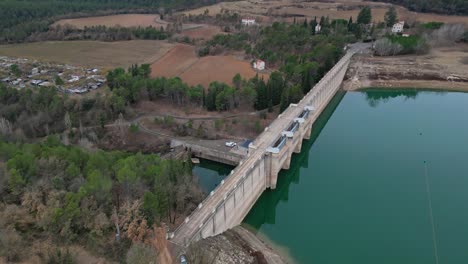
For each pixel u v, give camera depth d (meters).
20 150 118.44
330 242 112.81
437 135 177.75
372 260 105.12
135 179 104.56
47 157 112.31
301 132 159.00
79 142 161.00
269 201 140.25
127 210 93.19
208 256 92.69
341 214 125.88
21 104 183.25
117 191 104.06
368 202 131.00
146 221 91.62
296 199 136.50
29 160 107.00
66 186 102.06
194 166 162.88
